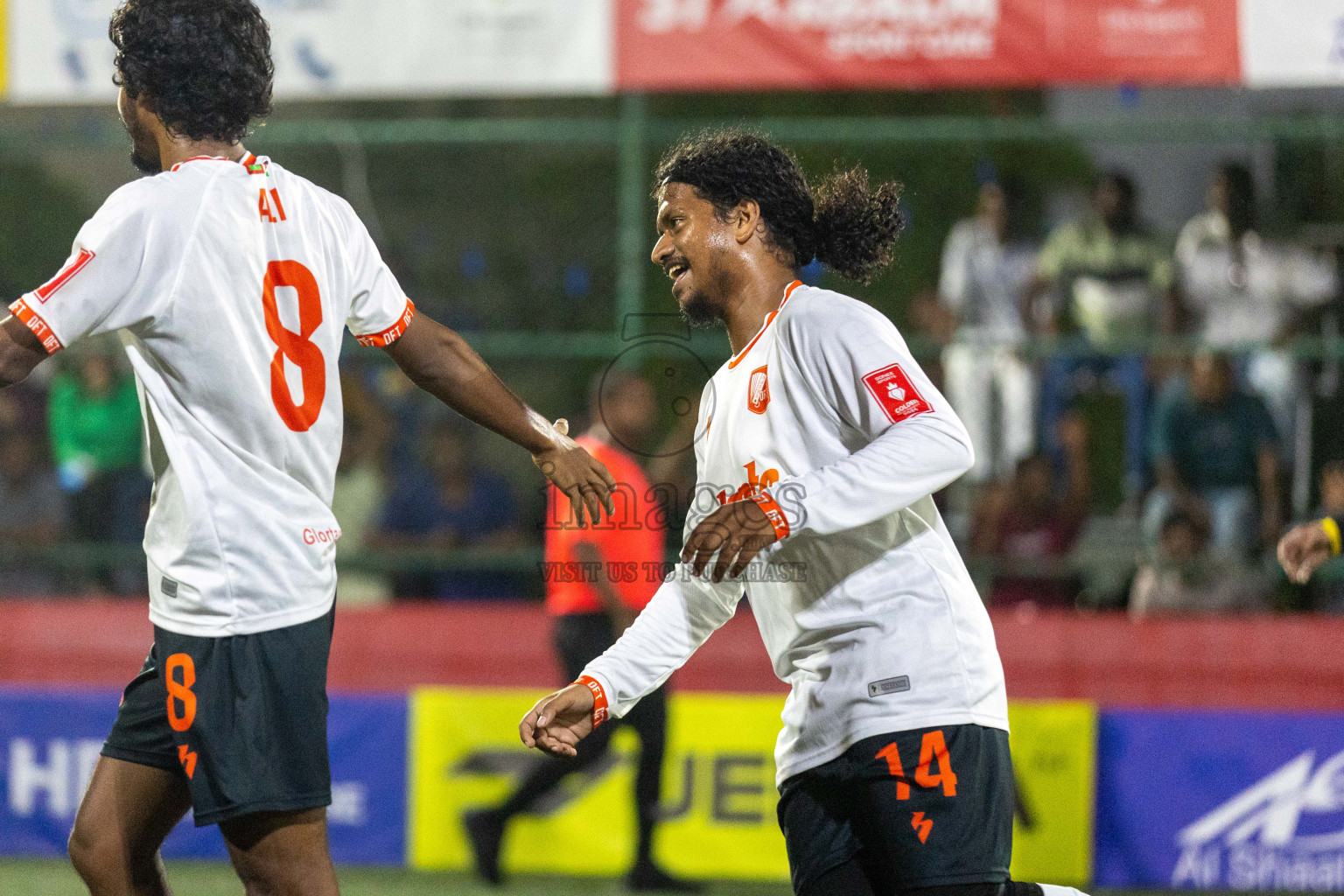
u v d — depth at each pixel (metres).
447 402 8.62
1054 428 22.48
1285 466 21.72
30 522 22.86
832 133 19.91
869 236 8.80
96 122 24.59
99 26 19.48
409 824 17.61
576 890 16.80
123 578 22.73
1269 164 22.61
